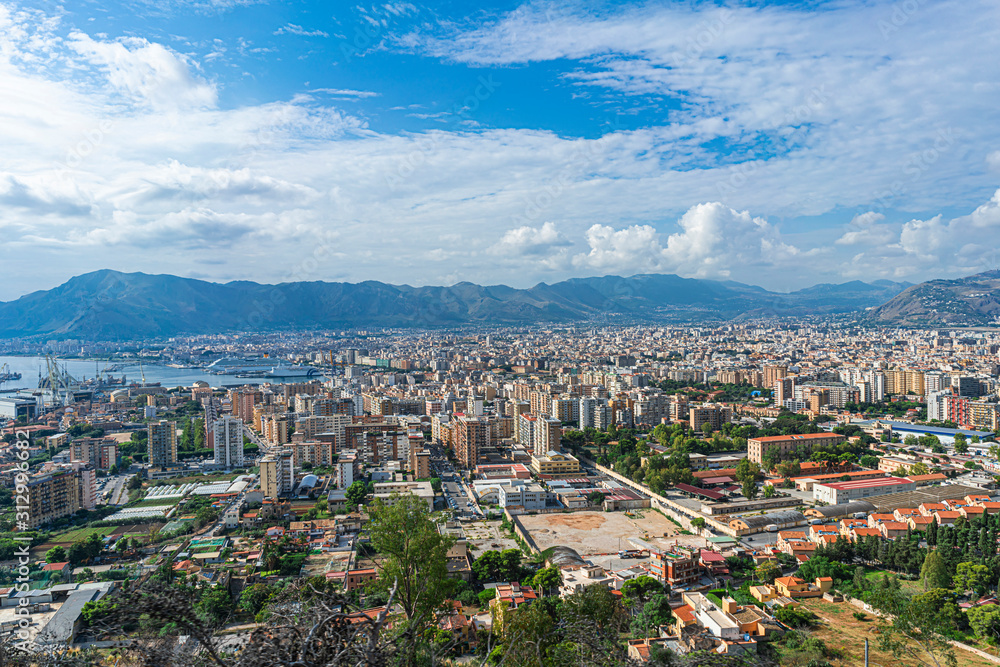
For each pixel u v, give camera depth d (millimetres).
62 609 100188
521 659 40312
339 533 155875
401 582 49688
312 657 24328
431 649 33219
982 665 86250
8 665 28422
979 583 106875
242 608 104875
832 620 102312
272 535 154125
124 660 25203
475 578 125812
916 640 92062
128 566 131375
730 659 41688
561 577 121875
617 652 38719
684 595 106938
